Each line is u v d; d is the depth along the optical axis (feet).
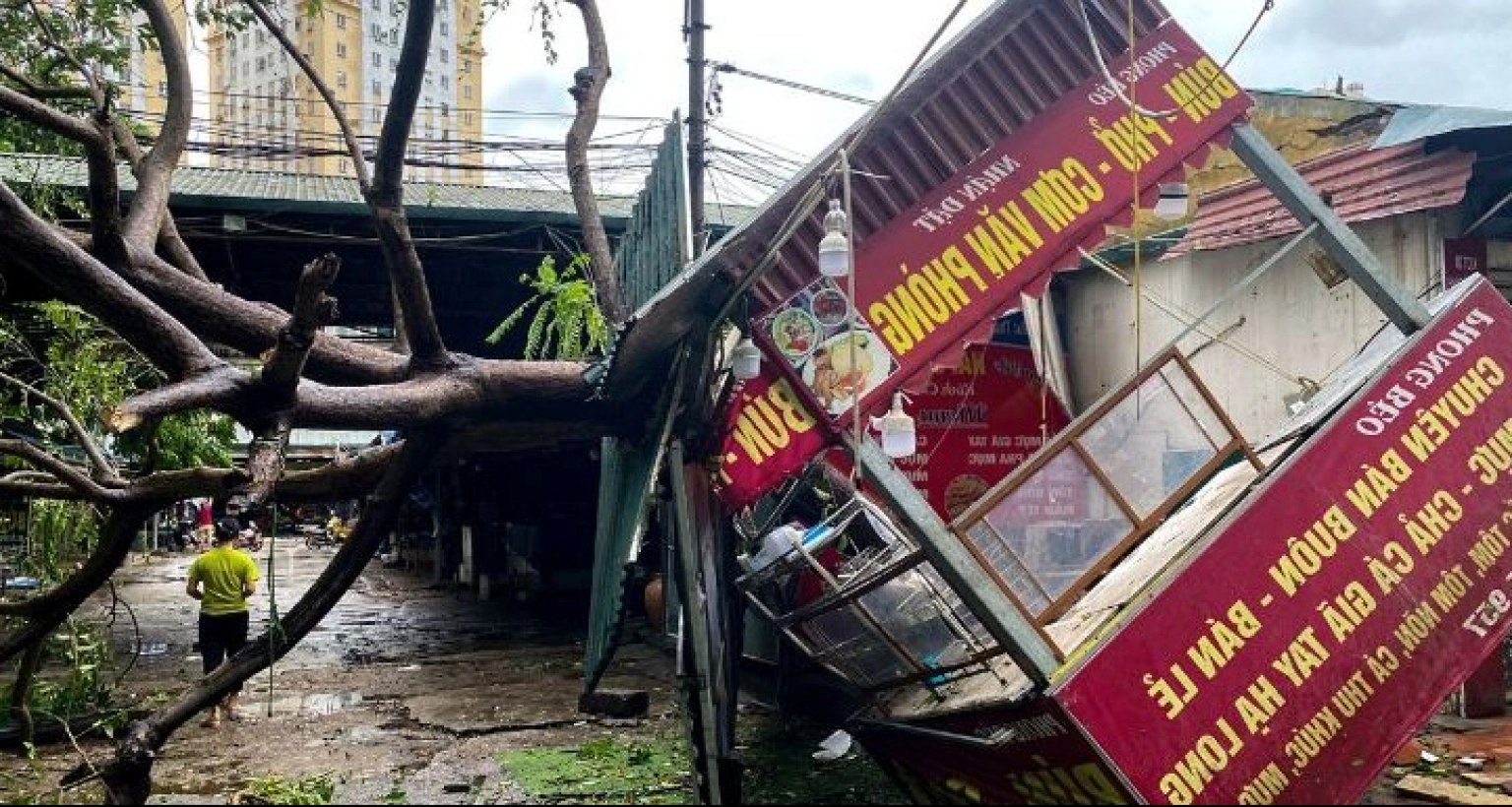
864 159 18.49
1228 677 15.33
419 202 41.09
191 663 37.88
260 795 21.91
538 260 43.88
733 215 44.39
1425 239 28.14
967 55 19.07
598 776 23.45
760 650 30.42
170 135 23.34
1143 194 19.62
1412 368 17.85
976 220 18.89
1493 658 26.71
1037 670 15.37
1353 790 15.44
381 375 21.18
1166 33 20.29
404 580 72.02
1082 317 39.27
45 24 27.68
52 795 22.09
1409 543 16.69
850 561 24.41
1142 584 16.94
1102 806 15.46
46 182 32.40
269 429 16.67
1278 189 20.42
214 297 20.86
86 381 28.94
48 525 30.09
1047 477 16.56
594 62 27.81
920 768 20.01
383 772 24.38
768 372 17.80
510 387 20.35
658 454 18.70
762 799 21.93
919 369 18.24
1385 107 30.19
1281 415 31.45
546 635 45.73
